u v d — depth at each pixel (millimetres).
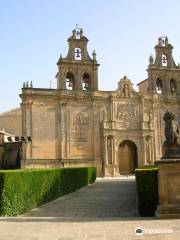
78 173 42125
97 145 71188
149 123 74375
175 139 21016
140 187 21625
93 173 53844
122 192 36688
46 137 68625
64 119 70125
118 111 73500
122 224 17438
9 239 14555
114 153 71312
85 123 71312
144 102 75500
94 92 72625
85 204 29062
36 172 27266
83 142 70562
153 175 21531
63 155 68812
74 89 72250
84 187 44344
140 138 73750
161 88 79062
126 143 76812
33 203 26453
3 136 58031
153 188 21406
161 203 19656
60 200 31453
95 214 24188
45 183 29406
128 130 73188
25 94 68562
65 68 72312
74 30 74625
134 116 74188
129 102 74438
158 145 75125
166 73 78812
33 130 68188
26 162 66125
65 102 70625
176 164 19578
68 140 69688
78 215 23797
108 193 36406
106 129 71125
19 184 23719
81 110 71625
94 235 14742
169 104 77438
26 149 66750
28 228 17188
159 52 79562
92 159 70375
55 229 16719
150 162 73438
